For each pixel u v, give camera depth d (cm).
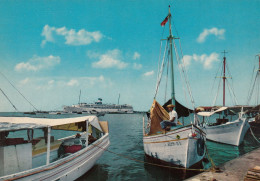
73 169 764
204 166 1061
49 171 622
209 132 1858
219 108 1914
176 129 920
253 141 1995
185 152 883
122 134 2636
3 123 616
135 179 899
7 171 543
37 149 739
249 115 2614
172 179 886
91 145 927
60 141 975
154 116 1153
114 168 1075
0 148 540
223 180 664
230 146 1688
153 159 1095
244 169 793
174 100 1323
